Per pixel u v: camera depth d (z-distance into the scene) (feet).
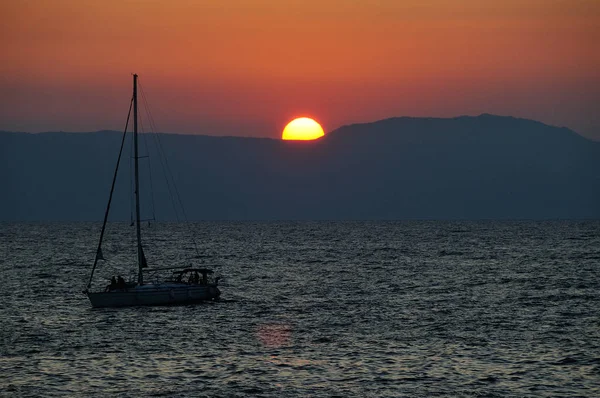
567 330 397.80
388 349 351.05
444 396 277.85
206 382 294.46
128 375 303.68
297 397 277.03
